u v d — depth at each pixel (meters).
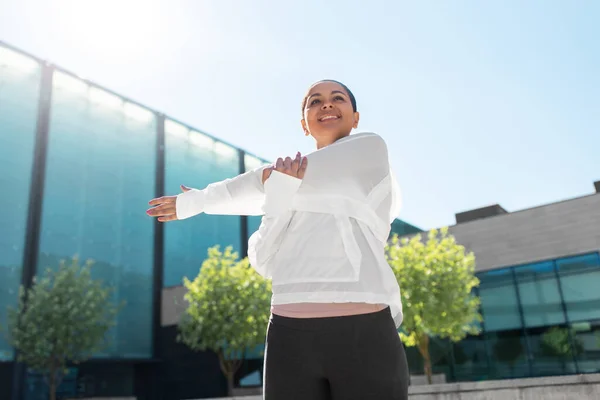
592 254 19.02
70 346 21.45
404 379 1.13
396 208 1.44
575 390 6.49
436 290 14.16
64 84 29.56
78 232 27.52
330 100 1.45
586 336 18.11
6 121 26.08
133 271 29.53
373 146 1.31
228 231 35.09
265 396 1.18
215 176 36.69
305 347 1.12
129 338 28.41
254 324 19.91
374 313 1.14
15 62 27.50
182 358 28.58
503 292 20.70
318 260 1.15
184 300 29.27
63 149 28.27
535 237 20.62
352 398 1.09
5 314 23.48
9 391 23.20
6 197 25.03
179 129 35.53
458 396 7.53
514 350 19.25
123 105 32.53
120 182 30.58
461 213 27.81
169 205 1.30
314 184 1.21
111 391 28.19
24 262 24.77
